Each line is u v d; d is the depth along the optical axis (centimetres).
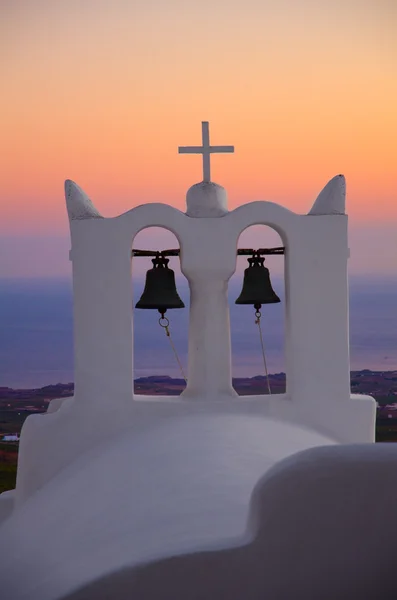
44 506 708
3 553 644
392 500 454
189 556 468
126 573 473
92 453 779
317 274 819
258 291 861
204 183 829
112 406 809
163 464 633
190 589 468
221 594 466
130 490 608
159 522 534
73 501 659
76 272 811
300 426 806
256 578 464
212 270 817
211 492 558
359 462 454
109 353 809
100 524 578
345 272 819
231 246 815
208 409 802
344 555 458
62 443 809
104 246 808
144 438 735
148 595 471
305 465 456
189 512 535
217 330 827
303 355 819
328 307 820
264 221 817
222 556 465
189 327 834
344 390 821
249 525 472
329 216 818
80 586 480
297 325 819
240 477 579
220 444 653
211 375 826
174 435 707
